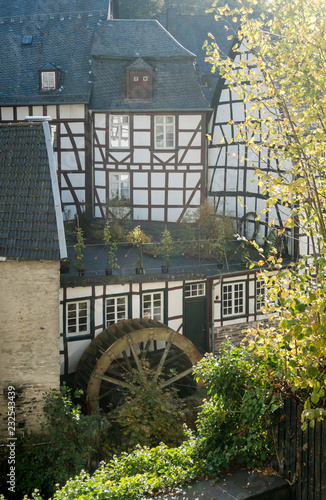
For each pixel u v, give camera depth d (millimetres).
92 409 13664
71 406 13062
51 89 22734
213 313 16828
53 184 12000
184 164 22594
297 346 6531
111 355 13781
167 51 23234
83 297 14922
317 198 6680
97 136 22734
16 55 23953
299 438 6570
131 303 15664
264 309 6875
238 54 20125
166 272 16047
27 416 11539
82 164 22703
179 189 22719
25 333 11352
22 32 24672
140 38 23844
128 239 19516
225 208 22281
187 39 27094
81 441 11508
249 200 20750
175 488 6645
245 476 6902
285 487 6684
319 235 6844
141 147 22688
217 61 7434
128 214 22453
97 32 24125
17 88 22953
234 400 7484
